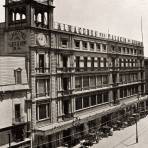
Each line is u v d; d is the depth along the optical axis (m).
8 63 34.16
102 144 43.81
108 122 56.59
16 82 34.97
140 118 66.81
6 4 38.78
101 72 54.97
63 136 42.94
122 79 65.38
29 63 36.84
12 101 34.06
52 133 37.59
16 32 38.03
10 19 38.94
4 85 33.06
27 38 36.88
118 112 61.31
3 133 32.81
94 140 44.81
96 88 53.25
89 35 50.75
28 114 36.38
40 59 38.97
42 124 39.00
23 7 37.44
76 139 43.16
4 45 39.56
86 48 50.06
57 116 41.97
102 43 55.81
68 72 44.22
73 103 45.66
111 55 59.19
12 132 34.09
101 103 55.03
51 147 40.47
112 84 59.59
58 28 42.06
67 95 43.72
